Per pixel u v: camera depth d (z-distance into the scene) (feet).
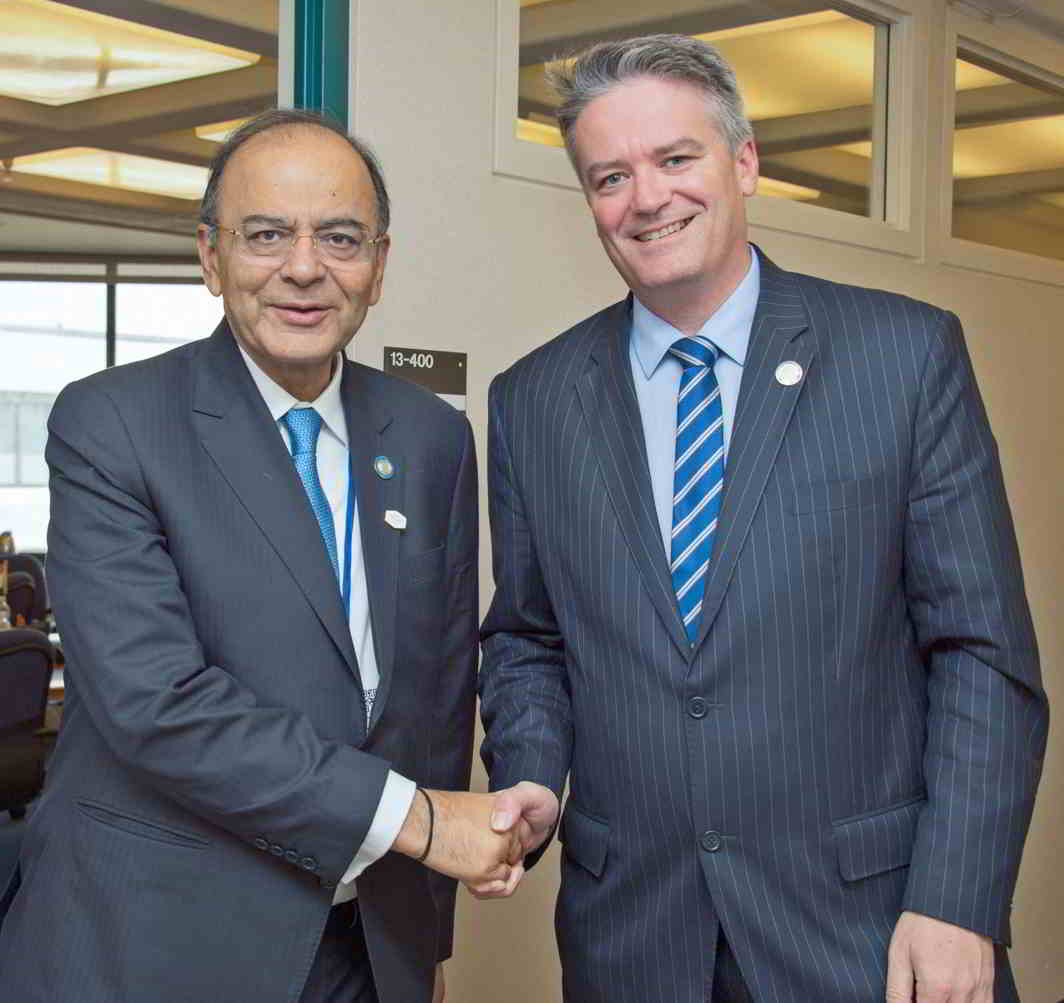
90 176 16.24
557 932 5.30
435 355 7.61
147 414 4.52
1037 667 4.55
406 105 7.38
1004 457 11.92
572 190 8.42
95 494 4.40
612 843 4.87
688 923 4.64
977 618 4.46
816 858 4.52
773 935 4.49
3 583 15.74
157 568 4.34
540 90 8.39
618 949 4.83
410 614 4.87
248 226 4.44
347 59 7.13
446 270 7.65
